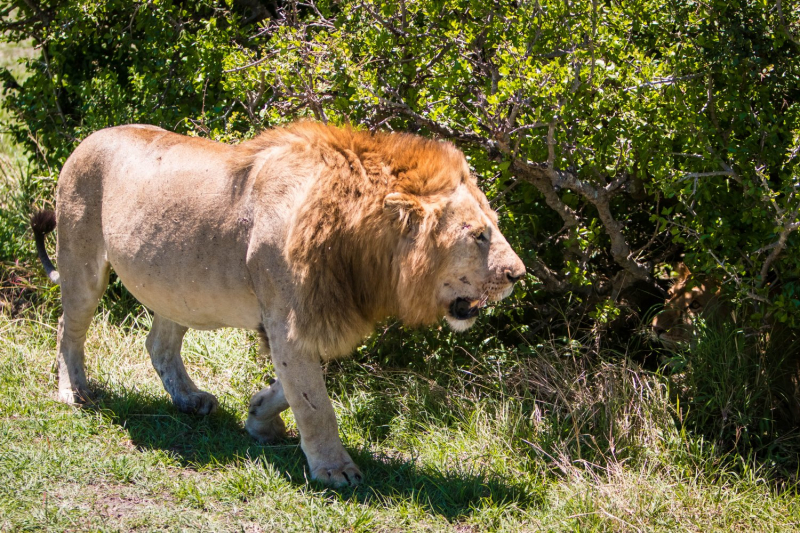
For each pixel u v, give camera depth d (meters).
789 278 12.12
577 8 11.99
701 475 11.16
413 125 13.73
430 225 10.12
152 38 16.33
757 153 12.02
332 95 13.53
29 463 10.77
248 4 17.17
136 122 16.30
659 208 14.51
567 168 12.84
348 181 10.34
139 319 15.88
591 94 12.31
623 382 12.45
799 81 12.30
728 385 12.28
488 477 11.02
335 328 10.51
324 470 10.71
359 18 13.59
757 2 11.50
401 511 10.12
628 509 10.19
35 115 18.12
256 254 10.54
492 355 13.89
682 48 12.27
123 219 11.57
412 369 14.00
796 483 11.00
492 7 12.84
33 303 16.31
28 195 18.39
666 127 12.16
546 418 12.28
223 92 15.67
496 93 12.34
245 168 10.89
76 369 13.09
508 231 13.55
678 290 14.32
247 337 14.65
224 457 11.38
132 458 11.17
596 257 15.24
